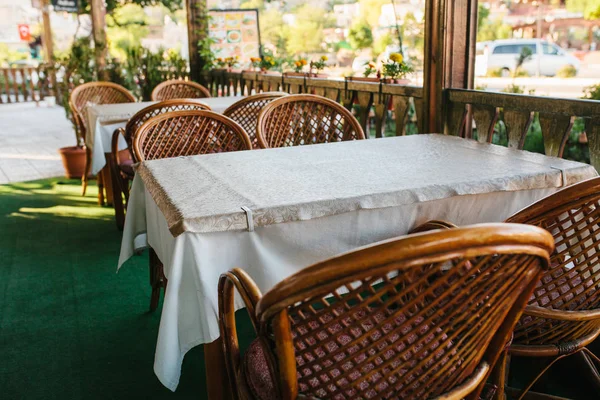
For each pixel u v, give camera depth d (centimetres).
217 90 611
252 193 162
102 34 624
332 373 115
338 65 602
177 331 143
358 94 376
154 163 208
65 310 267
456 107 294
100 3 618
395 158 205
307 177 180
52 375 212
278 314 88
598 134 215
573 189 123
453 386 110
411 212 165
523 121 250
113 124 383
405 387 103
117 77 623
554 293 150
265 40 655
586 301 136
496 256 106
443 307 94
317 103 289
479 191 169
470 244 81
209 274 144
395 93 334
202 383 206
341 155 214
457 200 171
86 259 334
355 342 93
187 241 142
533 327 138
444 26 288
